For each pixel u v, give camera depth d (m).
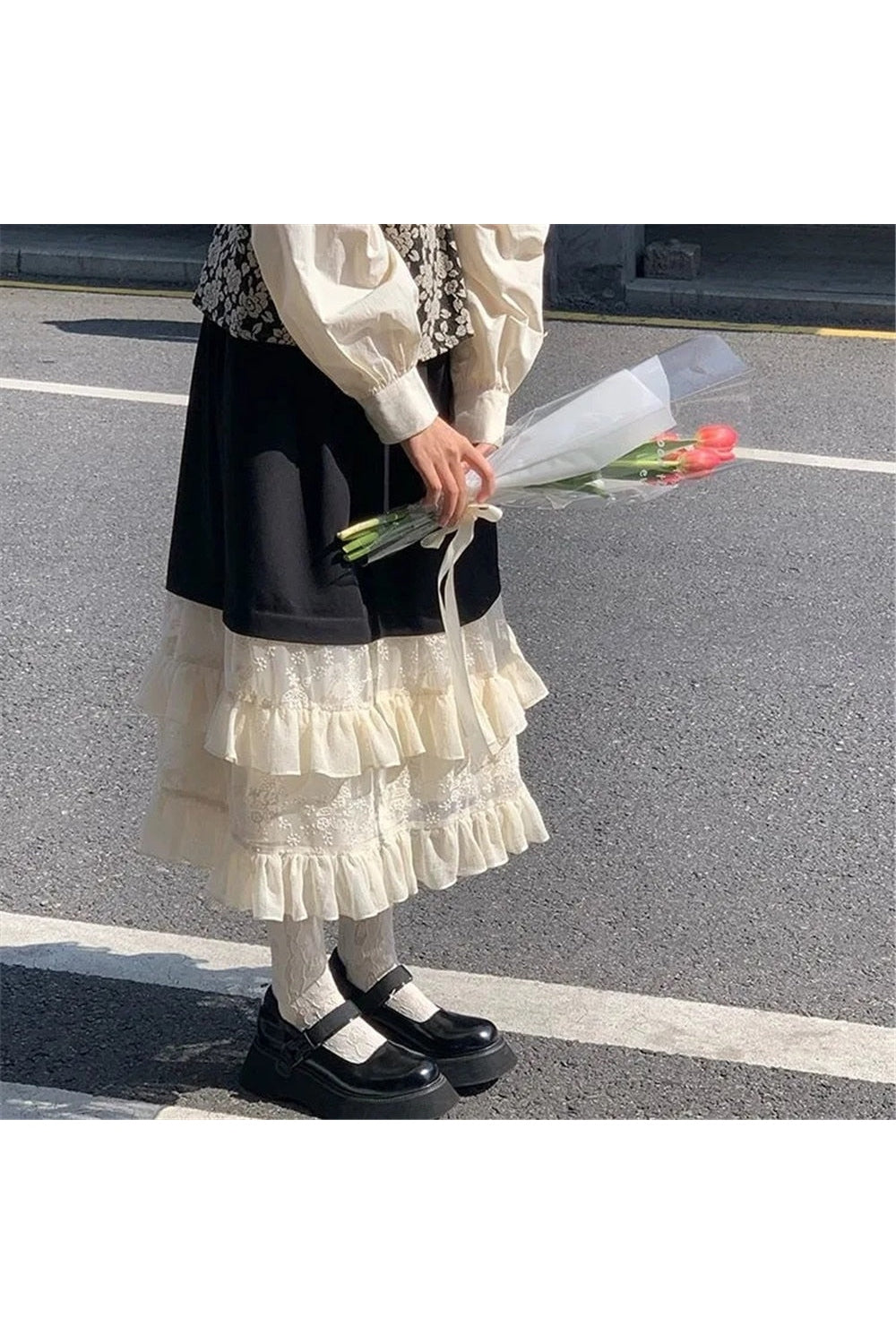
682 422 2.73
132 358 7.27
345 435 2.45
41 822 3.68
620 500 2.72
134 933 3.27
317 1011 2.71
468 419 2.60
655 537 5.40
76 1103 2.75
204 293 2.50
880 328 7.94
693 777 3.92
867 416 6.55
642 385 2.61
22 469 5.89
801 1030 2.98
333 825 2.54
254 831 2.54
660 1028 2.98
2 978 3.10
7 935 3.24
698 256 8.46
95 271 9.00
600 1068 2.87
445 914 3.34
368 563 2.48
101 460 6.00
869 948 3.25
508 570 5.16
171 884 3.44
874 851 3.60
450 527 2.49
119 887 3.43
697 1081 2.85
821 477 5.89
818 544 5.33
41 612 4.75
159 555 5.20
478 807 2.71
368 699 2.52
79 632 4.64
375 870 2.58
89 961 3.16
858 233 9.62
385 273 2.31
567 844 3.62
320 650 2.46
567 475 2.59
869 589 5.00
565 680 4.41
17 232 9.41
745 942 3.26
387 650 2.56
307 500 2.43
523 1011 3.03
